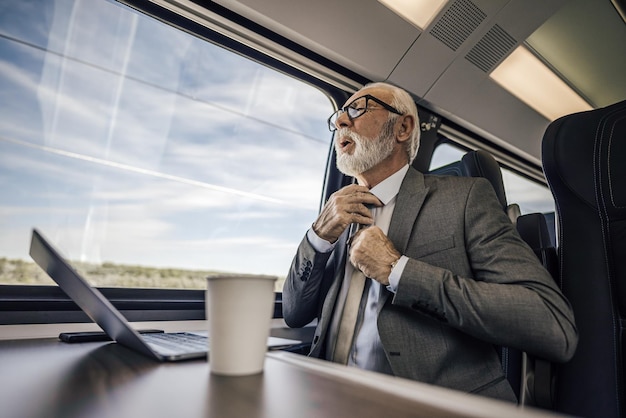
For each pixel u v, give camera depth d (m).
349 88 1.77
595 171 0.96
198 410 0.32
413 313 0.92
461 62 1.86
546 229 1.15
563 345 0.80
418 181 1.12
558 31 1.97
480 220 0.97
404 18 1.61
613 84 2.38
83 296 0.60
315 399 0.35
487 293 0.81
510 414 0.30
